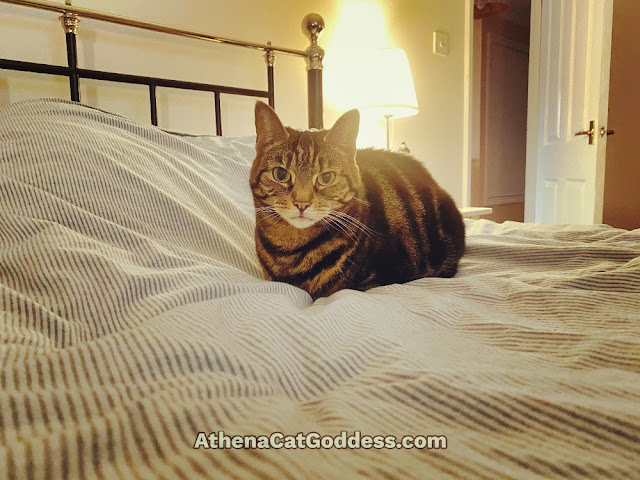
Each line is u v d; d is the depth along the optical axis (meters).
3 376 0.42
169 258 0.82
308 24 1.93
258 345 0.53
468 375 0.48
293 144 0.91
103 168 0.95
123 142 1.09
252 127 1.92
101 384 0.44
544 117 2.94
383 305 0.75
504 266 1.11
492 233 1.48
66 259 0.71
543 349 0.60
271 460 0.33
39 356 0.47
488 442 0.38
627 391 0.45
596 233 1.33
